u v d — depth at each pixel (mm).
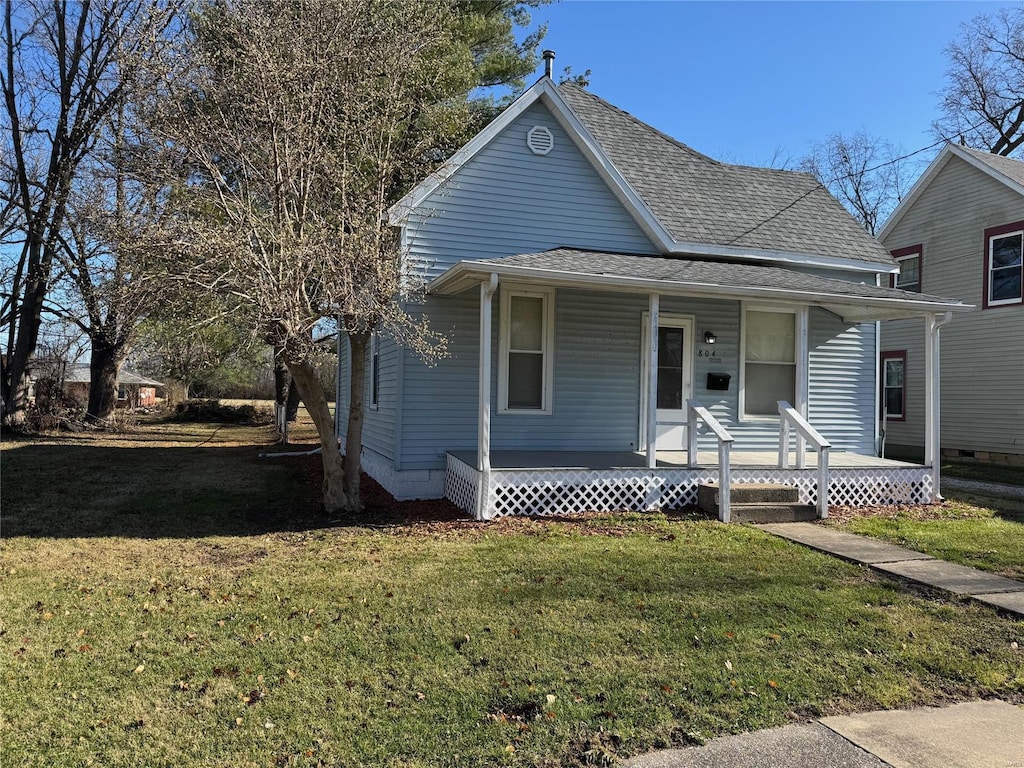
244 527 7773
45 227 17688
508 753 3020
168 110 7797
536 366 10195
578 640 4293
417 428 9508
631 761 2979
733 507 8188
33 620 4613
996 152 24828
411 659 3992
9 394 19422
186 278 6594
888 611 4973
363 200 8000
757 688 3695
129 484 10828
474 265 7535
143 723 3266
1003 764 2992
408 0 8648
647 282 8117
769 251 10945
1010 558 6488
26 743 3078
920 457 15781
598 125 12500
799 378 9398
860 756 3039
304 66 7527
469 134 12781
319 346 7781
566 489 8367
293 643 4219
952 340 16094
